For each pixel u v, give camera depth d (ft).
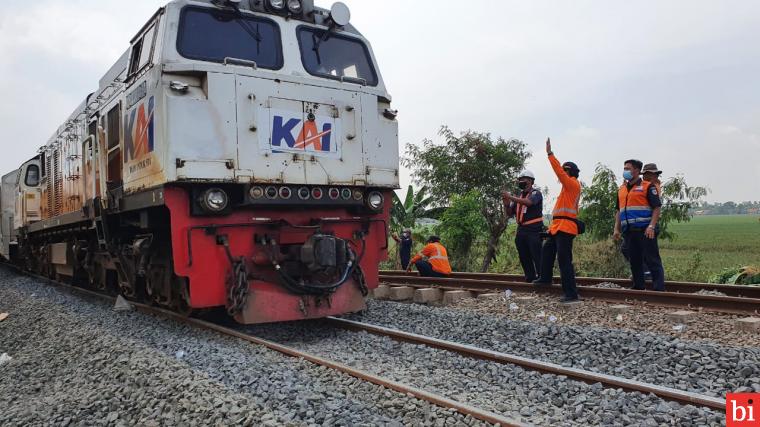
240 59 22.65
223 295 22.26
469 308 27.99
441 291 32.83
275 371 17.11
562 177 27.25
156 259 26.21
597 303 26.66
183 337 23.02
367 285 25.55
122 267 30.12
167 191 21.15
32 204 50.08
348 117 24.36
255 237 22.91
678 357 17.10
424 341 20.47
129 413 14.93
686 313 22.54
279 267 22.59
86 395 16.62
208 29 22.70
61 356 22.06
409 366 18.22
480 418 12.83
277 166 22.29
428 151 62.13
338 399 14.57
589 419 13.20
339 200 23.89
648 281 31.07
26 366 21.66
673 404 13.48
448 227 53.06
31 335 27.14
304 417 13.48
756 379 14.85
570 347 19.33
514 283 31.53
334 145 23.79
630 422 12.72
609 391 14.62
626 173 28.55
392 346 20.67
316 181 23.13
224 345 21.33
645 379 15.80
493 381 16.34
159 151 21.06
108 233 28.78
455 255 52.85
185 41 22.00
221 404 13.88
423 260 39.42
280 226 23.47
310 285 22.94
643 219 28.32
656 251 28.35
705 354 17.02
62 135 39.75
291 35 24.44
